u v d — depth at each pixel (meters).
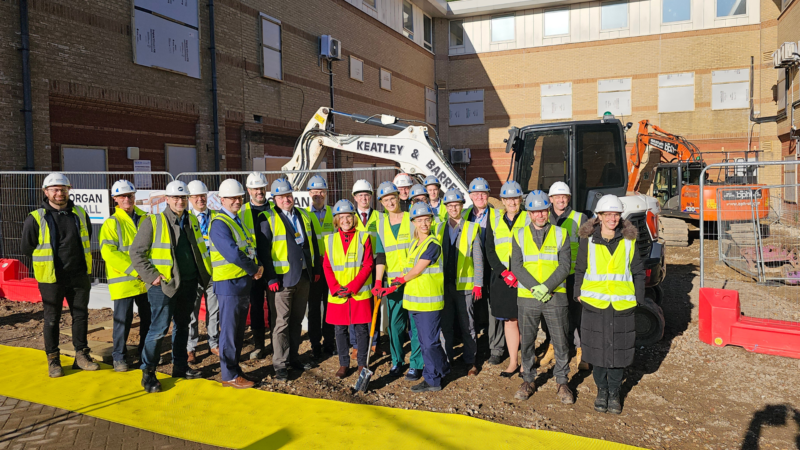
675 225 12.99
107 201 7.67
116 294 4.95
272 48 14.48
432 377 4.56
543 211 4.20
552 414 4.10
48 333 4.86
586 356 4.09
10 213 8.33
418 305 4.50
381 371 5.16
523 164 7.09
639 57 22.19
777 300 7.41
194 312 5.34
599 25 22.72
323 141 9.00
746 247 8.86
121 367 5.04
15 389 4.61
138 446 3.60
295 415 4.05
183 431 3.80
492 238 4.71
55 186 4.85
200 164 12.29
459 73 25.19
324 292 5.51
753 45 20.75
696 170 14.92
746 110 20.97
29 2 8.70
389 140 8.35
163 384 4.72
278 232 4.79
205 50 12.31
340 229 4.87
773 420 3.96
